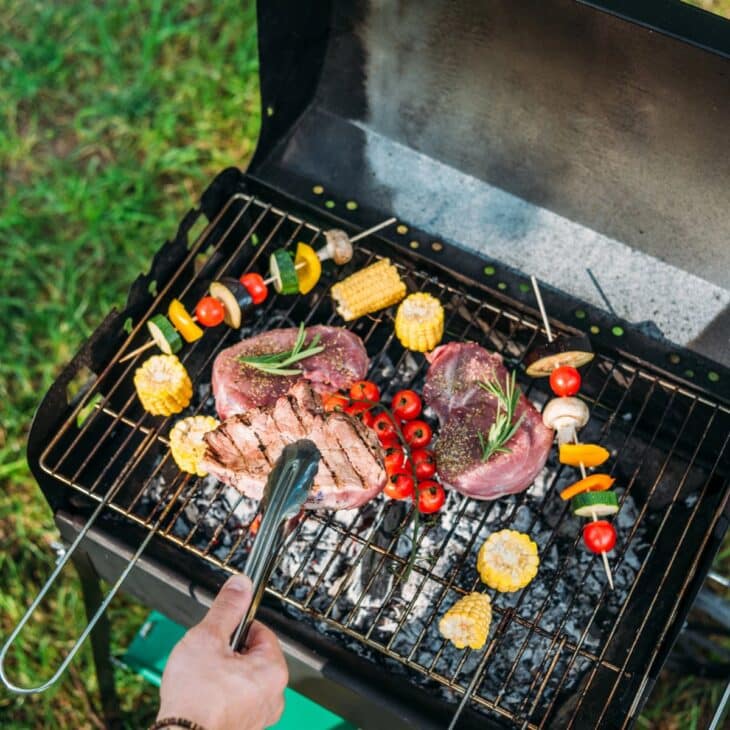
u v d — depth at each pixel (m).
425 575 1.43
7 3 2.26
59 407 1.46
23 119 2.17
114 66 2.18
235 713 1.19
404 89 1.55
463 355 1.50
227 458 1.38
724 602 1.64
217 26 2.24
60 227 2.06
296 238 1.64
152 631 1.69
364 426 1.40
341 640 1.49
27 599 1.80
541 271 1.54
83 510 1.48
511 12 1.40
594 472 1.56
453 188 1.58
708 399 1.48
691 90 1.37
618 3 1.34
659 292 1.51
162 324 1.49
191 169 2.10
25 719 1.73
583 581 1.47
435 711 1.39
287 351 1.51
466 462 1.45
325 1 1.49
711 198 1.45
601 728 1.39
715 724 1.31
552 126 1.48
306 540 1.53
